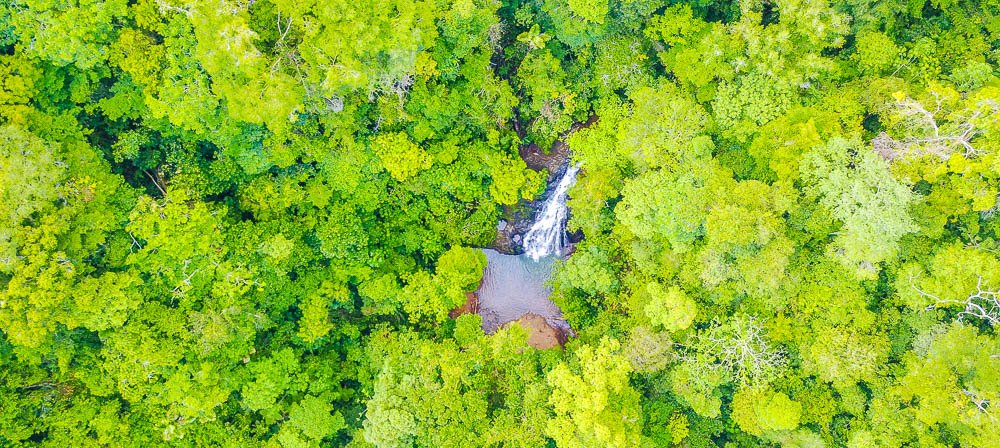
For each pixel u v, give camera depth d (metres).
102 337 23.09
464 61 25.59
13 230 19.98
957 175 22.08
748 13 24.55
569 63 28.16
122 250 23.28
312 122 24.81
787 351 25.42
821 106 24.14
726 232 22.59
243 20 19.86
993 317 22.06
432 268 30.62
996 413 20.64
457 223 30.09
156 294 24.02
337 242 26.89
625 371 23.41
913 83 24.41
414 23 22.08
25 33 20.09
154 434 24.06
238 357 25.14
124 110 22.98
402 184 28.11
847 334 24.08
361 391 28.58
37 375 22.86
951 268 22.30
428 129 26.20
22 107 20.86
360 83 21.39
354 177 26.45
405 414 24.30
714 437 27.55
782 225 23.30
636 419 23.73
